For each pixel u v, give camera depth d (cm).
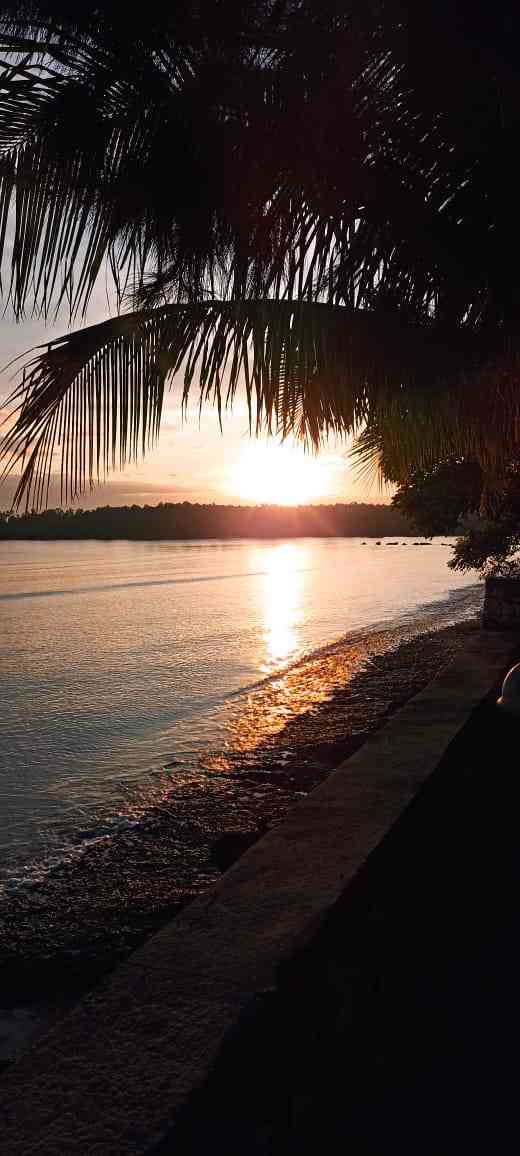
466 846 333
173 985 193
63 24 297
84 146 318
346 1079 183
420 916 265
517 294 358
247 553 12188
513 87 299
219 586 5041
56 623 3075
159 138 323
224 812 693
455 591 4150
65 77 312
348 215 351
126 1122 143
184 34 304
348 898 252
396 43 306
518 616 1519
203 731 1134
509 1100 177
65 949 426
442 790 402
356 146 331
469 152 333
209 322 384
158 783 855
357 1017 203
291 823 317
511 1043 196
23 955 418
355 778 382
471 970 229
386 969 228
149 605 3825
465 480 1398
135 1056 163
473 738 499
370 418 447
